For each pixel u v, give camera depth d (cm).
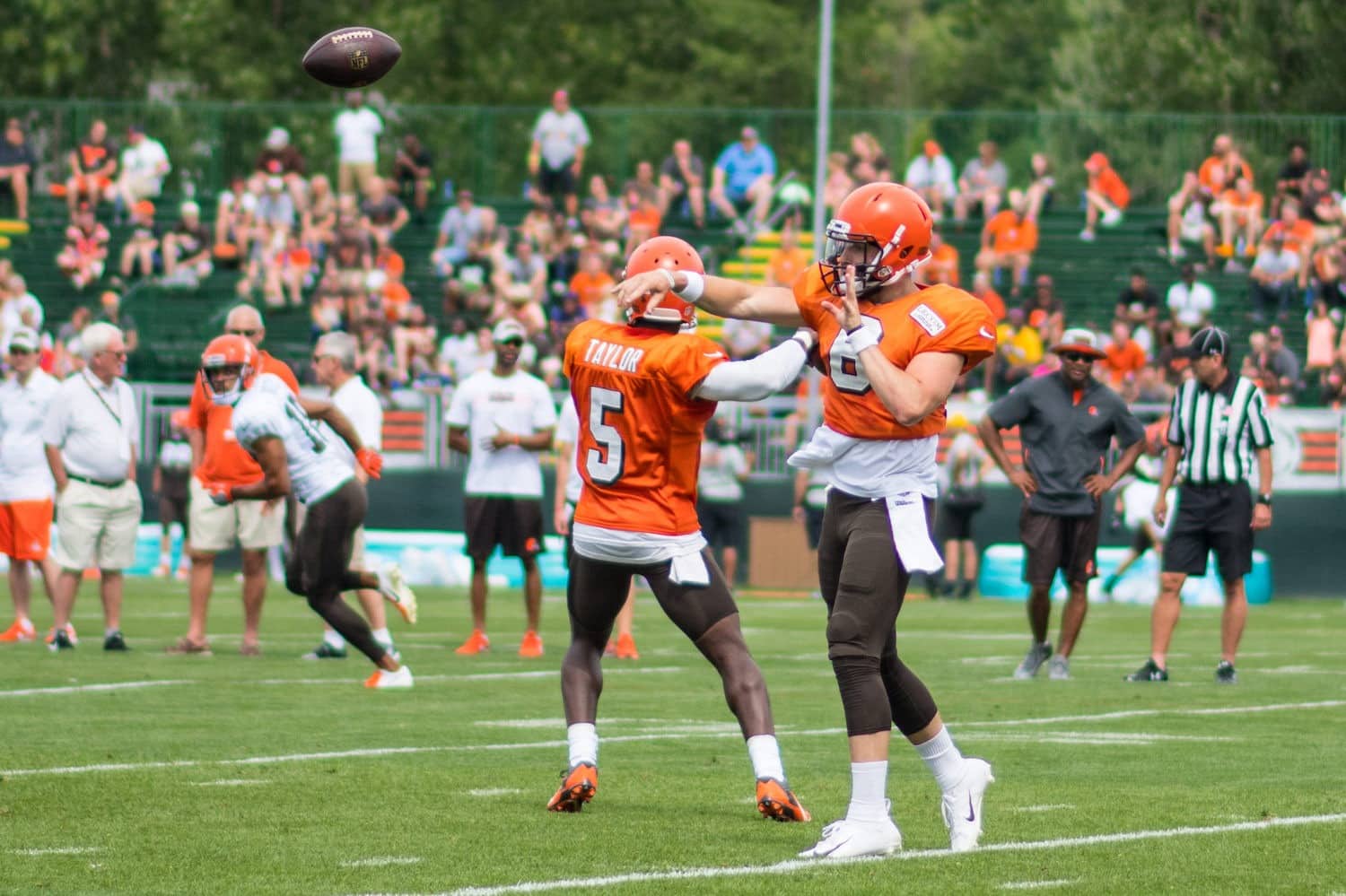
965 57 18888
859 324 1969
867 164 9494
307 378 8650
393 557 7656
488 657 4372
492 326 8569
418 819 2147
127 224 9731
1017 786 2458
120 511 4391
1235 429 3906
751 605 6719
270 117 10125
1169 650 4891
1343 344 8625
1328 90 12731
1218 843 2036
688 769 2570
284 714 3159
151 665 4003
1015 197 9494
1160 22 13775
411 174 9731
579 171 9669
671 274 2175
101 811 2186
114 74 14362
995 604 6912
